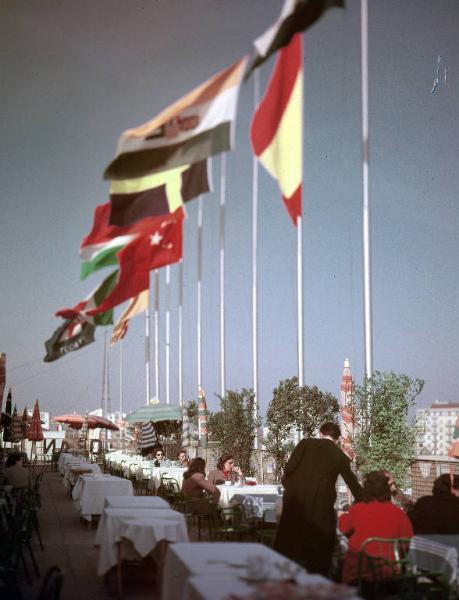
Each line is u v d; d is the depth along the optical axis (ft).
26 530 34.83
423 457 45.78
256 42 33.60
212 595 15.89
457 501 29.07
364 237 55.72
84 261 55.06
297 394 62.03
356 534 25.29
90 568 38.32
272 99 44.93
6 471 58.34
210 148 35.58
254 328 88.84
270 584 15.17
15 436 131.54
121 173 36.60
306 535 28.45
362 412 46.19
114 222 40.55
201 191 40.91
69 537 50.31
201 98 36.01
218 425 73.61
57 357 55.77
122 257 54.44
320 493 28.76
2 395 75.51
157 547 32.48
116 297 54.60
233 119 35.19
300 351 74.59
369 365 54.54
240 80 35.24
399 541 24.31
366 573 23.68
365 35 57.57
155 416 96.58
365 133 56.65
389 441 44.91
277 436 62.03
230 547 21.57
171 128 36.35
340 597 14.51
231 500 45.19
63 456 114.42
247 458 72.28
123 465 101.86
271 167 44.78
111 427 136.05
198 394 86.02
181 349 126.21
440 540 25.36
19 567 38.11
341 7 32.65
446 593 21.76
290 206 44.98
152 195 41.19
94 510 55.62
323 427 29.91
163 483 71.15
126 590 32.91
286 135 44.83
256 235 88.74
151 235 54.90
